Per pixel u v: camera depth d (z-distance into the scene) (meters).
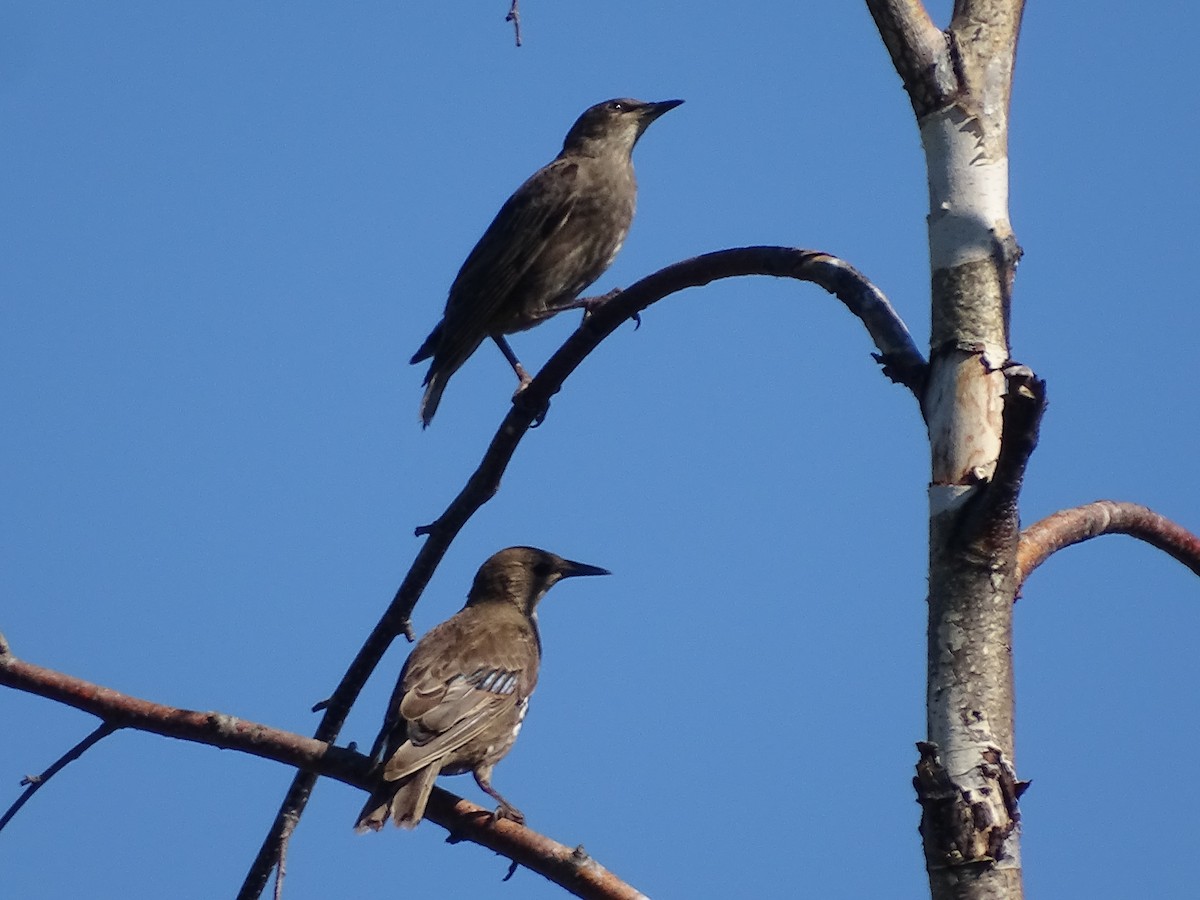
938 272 7.57
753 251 9.80
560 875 9.91
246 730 10.38
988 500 6.98
